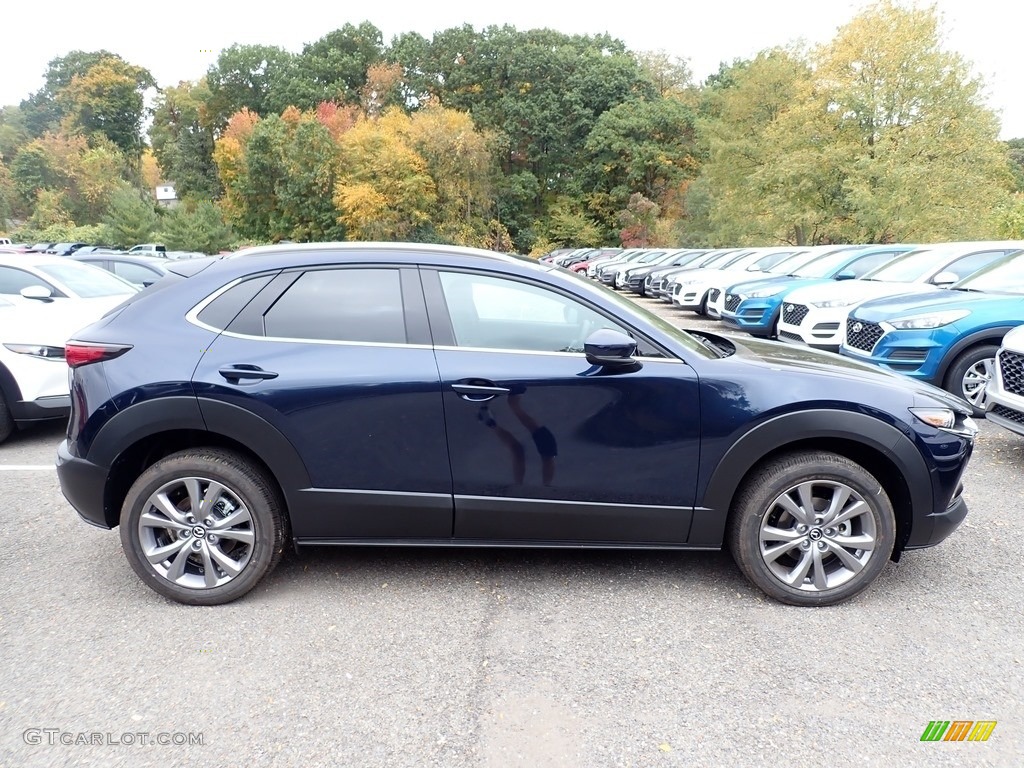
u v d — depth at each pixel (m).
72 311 6.25
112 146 79.06
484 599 3.17
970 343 5.99
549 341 3.08
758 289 10.71
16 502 4.46
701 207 46.06
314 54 77.31
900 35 22.94
